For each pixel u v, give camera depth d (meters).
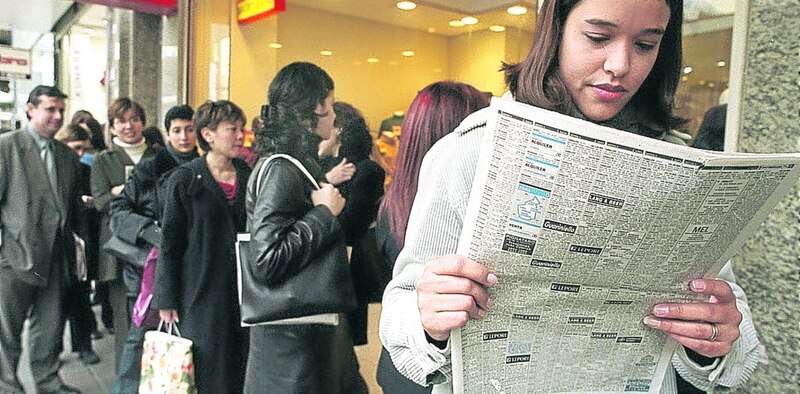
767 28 1.44
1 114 6.07
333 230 1.77
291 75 1.92
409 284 0.79
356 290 2.04
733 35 1.51
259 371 1.83
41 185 2.98
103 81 6.51
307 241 1.72
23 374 3.28
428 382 0.78
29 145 2.97
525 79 0.83
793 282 1.39
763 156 0.64
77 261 3.19
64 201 3.08
